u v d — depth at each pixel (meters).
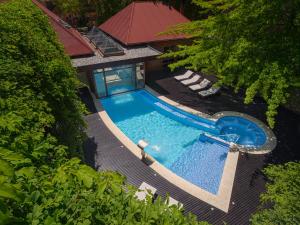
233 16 14.27
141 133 17.14
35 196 2.82
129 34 22.98
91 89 21.02
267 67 12.58
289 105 17.81
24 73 6.92
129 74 21.55
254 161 13.44
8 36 7.57
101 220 3.04
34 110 6.32
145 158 13.48
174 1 29.34
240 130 16.52
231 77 14.46
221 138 15.89
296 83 11.94
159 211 3.38
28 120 5.55
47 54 9.05
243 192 11.51
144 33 23.48
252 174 12.55
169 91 21.20
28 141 4.41
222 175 12.54
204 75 23.52
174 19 25.88
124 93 21.36
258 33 14.16
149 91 21.27
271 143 14.77
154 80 23.06
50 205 2.86
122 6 32.66
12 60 6.99
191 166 13.95
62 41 19.69
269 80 12.27
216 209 10.69
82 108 11.66
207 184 12.67
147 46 23.03
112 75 22.36
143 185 11.53
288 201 7.51
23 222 2.52
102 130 16.02
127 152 14.03
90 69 18.38
